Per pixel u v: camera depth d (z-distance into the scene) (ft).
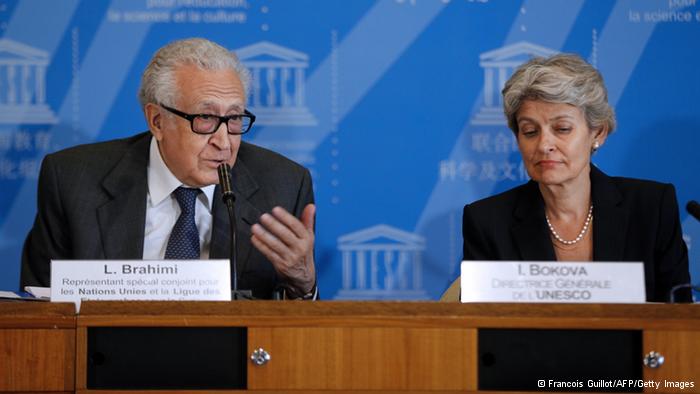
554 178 20.58
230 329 15.11
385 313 14.97
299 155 27.17
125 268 15.90
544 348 14.97
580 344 14.97
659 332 14.88
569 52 27.12
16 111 27.04
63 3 27.09
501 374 14.93
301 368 14.94
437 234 27.17
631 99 27.07
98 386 15.05
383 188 27.14
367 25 27.12
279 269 19.48
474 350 14.90
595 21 27.12
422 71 27.14
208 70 21.17
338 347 14.94
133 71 27.12
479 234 21.53
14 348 15.06
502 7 27.12
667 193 21.30
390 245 27.17
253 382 14.94
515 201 21.84
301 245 19.12
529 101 20.74
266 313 15.02
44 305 15.11
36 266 22.09
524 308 14.97
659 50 27.04
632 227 21.06
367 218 27.14
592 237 21.20
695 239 26.96
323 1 27.12
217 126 21.06
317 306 15.01
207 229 21.98
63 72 27.12
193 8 27.12
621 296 15.62
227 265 15.94
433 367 14.90
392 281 27.17
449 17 27.12
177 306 15.11
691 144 27.02
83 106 27.12
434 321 14.94
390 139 27.12
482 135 27.12
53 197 22.13
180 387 15.03
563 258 21.38
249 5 27.12
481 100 27.12
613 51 27.12
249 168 23.06
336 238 27.17
